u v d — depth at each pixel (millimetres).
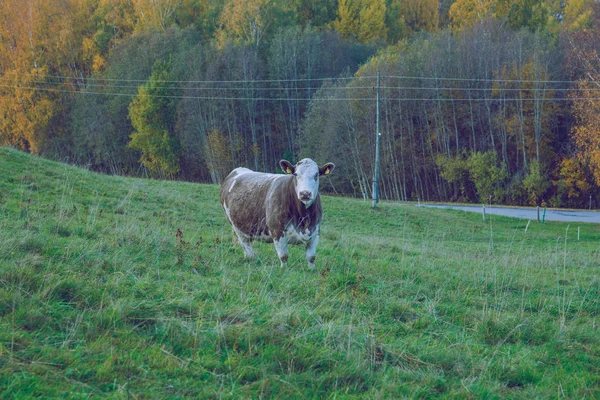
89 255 8555
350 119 55094
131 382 5047
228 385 5254
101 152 61125
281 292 7934
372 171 56562
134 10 72688
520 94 54438
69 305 6457
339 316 7227
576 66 54094
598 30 56125
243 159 60281
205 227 15539
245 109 59500
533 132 56125
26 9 60500
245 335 6145
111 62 63844
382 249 14633
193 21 72875
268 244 12516
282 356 5844
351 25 75938
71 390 4785
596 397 5914
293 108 61312
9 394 4625
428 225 28531
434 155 58094
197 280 8188
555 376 6359
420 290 9258
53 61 64500
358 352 6105
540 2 68812
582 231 32406
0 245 8117
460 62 57719
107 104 60531
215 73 57719
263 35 64875
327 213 27828
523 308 8680
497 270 11648
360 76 55281
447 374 6176
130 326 6117
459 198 58000
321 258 11297
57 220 11086
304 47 62656
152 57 61500
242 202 10734
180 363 5484
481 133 57844
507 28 65625
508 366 6430
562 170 52625
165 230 12289
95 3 72500
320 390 5367
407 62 57375
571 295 9594
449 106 58156
